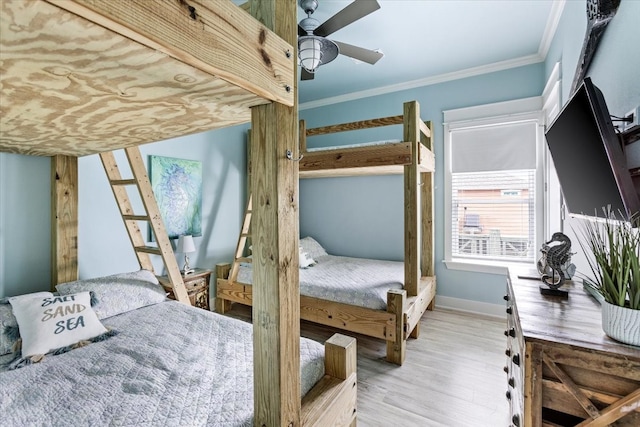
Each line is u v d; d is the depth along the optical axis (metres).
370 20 2.53
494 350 2.60
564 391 0.92
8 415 1.01
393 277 3.01
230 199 3.88
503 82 3.30
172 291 2.62
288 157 0.81
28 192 2.17
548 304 1.28
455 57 3.17
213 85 0.65
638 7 1.15
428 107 3.73
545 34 2.74
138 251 2.50
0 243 2.07
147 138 1.39
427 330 3.01
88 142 1.52
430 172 3.52
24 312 1.56
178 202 3.25
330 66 3.36
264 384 0.81
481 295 3.46
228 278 3.45
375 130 4.09
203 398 1.08
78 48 0.48
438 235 3.69
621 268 0.92
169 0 0.49
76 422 0.97
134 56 0.52
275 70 0.74
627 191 1.05
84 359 1.37
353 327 2.57
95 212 2.60
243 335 1.62
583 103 1.17
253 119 0.82
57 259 2.19
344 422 1.30
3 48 0.48
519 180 3.29
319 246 4.29
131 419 0.98
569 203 1.67
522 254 3.28
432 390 2.06
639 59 1.15
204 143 3.55
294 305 0.83
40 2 0.37
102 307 1.87
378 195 4.08
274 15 0.77
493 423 1.75
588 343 0.90
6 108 0.87
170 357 1.38
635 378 0.83
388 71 3.50
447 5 2.34
